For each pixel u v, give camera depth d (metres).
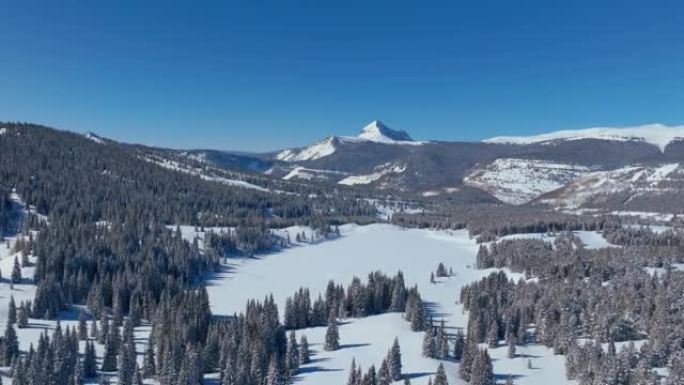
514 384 134.12
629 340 154.62
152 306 194.88
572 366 137.62
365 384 119.00
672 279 193.00
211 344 148.75
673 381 118.00
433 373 139.88
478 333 168.50
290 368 142.50
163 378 135.50
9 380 134.38
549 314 168.88
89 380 140.12
